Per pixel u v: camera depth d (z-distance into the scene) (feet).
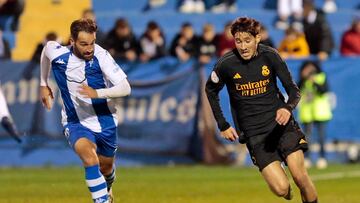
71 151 175.01
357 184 138.21
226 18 232.32
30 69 175.63
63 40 190.49
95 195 81.56
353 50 200.54
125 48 187.21
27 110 175.42
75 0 234.79
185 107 174.50
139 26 233.14
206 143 174.40
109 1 244.22
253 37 79.46
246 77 81.25
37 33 226.17
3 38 203.51
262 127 81.56
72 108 85.15
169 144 174.70
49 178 148.66
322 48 189.88
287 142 80.38
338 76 175.94
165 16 234.38
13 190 127.75
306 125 172.35
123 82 82.02
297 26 210.59
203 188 131.34
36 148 175.63
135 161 174.81
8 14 226.99
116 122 87.25
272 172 80.18
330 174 155.12
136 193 122.42
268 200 114.21
